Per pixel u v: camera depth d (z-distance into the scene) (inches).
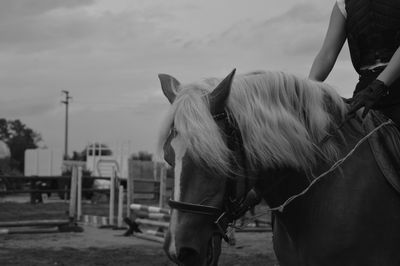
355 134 115.6
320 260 109.3
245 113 104.9
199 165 97.6
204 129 97.3
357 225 106.3
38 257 339.3
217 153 96.5
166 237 98.2
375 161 111.2
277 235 122.5
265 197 119.3
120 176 1112.8
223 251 368.8
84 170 1083.9
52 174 1175.6
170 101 109.2
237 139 103.8
